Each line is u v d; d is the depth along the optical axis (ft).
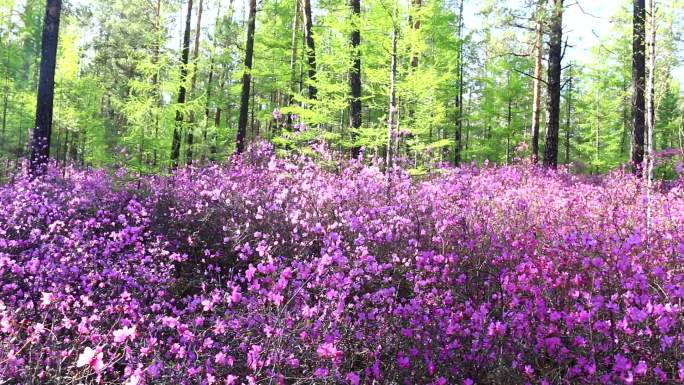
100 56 95.76
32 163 37.01
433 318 11.55
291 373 9.88
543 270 12.67
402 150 35.37
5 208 22.35
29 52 101.14
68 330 11.51
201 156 52.26
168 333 12.12
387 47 32.50
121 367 10.62
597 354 9.86
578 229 17.46
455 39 65.98
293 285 12.23
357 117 41.73
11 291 13.26
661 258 14.25
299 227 19.01
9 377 8.97
